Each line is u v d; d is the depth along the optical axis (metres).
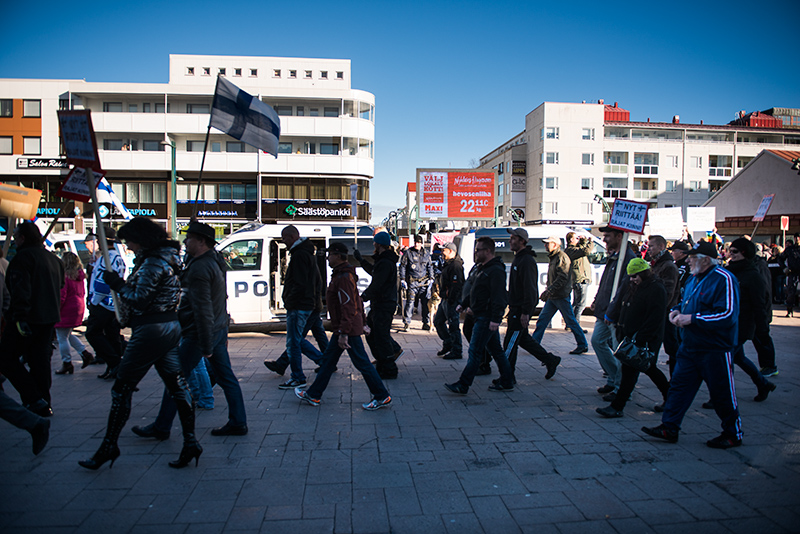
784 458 3.72
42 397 4.62
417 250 9.89
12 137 36.31
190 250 3.88
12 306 4.38
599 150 49.38
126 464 3.58
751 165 25.97
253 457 3.73
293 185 37.69
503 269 5.23
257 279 9.18
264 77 42.16
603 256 10.98
